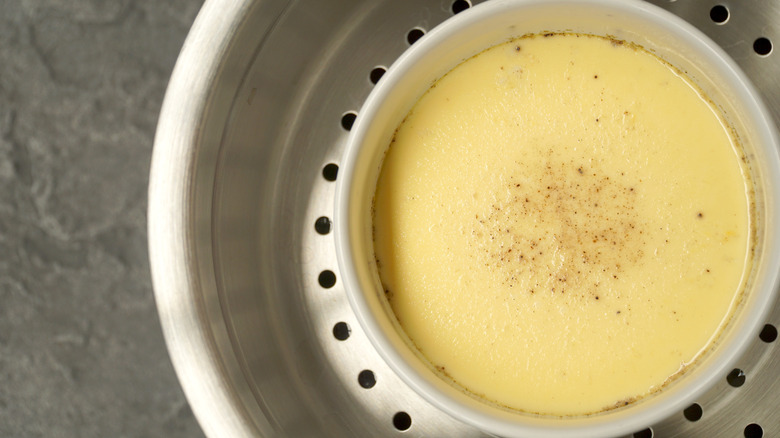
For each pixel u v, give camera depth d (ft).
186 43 0.99
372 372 1.02
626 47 0.95
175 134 0.98
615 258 0.94
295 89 1.05
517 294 0.95
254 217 1.03
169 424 1.32
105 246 1.34
